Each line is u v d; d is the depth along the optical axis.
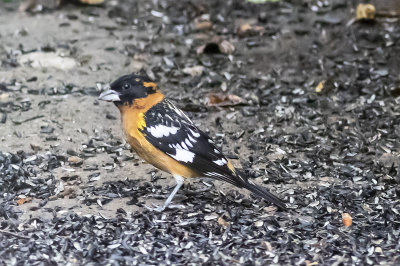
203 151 9.88
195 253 9.20
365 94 14.18
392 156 11.92
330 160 11.74
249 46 16.14
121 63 15.48
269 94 14.21
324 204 10.46
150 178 11.27
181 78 14.89
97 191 10.78
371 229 9.79
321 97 14.09
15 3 18.61
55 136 12.48
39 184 10.94
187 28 17.16
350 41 16.14
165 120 9.88
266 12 17.72
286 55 15.73
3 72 14.88
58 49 16.02
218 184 11.10
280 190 10.86
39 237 9.50
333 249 9.30
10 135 12.49
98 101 13.85
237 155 12.04
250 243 9.44
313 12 17.61
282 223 9.95
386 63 15.23
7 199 10.53
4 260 8.97
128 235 9.54
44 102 13.68
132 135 9.92
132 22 17.52
